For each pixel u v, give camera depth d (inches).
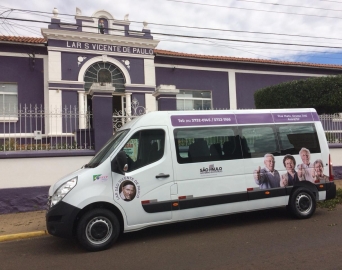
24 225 290.2
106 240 219.6
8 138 362.0
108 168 224.4
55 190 226.2
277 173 273.7
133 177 227.8
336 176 485.7
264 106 547.8
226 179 255.1
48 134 385.7
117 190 222.8
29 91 565.6
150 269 181.0
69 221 212.1
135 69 614.5
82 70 577.3
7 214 332.2
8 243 251.8
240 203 258.5
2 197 334.3
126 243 232.7
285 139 282.2
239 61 693.3
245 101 707.4
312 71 762.8
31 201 343.3
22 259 211.6
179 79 660.7
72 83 568.7
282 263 179.3
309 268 170.9
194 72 673.6
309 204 285.0
